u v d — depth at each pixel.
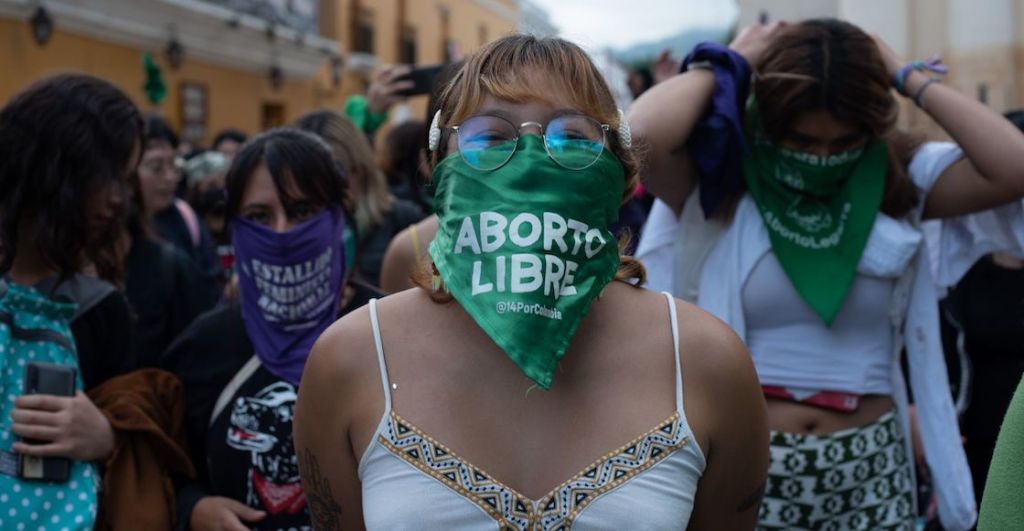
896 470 2.38
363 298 2.43
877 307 2.35
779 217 2.37
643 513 1.33
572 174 1.40
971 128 2.29
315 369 1.49
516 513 1.33
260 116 18.61
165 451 2.25
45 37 12.53
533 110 1.43
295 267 2.28
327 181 2.32
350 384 1.45
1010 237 2.48
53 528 1.98
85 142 2.11
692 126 2.32
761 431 1.54
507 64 1.46
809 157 2.32
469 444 1.38
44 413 1.99
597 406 1.40
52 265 2.09
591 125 1.44
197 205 5.69
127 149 2.21
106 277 2.35
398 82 3.98
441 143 1.53
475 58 1.49
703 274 2.45
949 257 2.59
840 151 2.31
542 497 1.35
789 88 2.27
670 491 1.36
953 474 2.37
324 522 1.54
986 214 2.50
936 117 2.36
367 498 1.39
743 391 1.49
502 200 1.39
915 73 2.41
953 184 2.38
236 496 2.24
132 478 2.16
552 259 1.36
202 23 15.92
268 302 2.29
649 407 1.40
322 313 2.31
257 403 2.24
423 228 2.67
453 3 28.50
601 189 1.43
